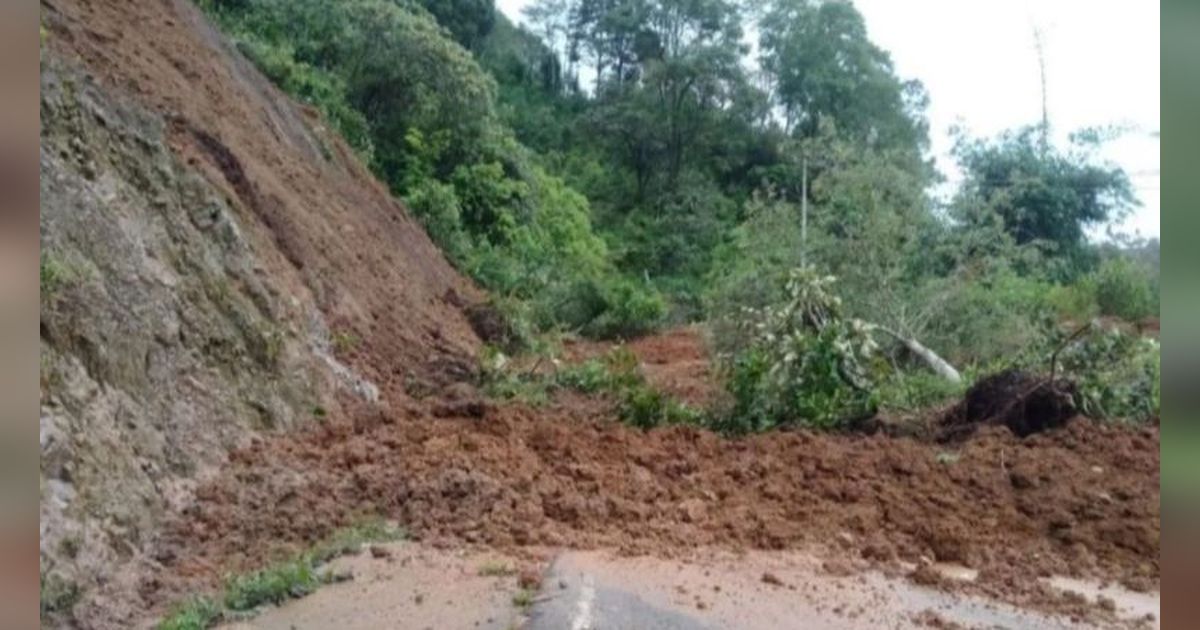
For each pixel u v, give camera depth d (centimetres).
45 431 451
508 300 1466
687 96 3484
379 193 1583
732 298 1273
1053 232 2297
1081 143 2381
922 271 1359
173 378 593
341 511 554
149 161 692
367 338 948
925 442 835
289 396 706
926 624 439
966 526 619
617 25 3981
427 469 618
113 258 584
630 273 2888
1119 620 470
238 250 751
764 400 875
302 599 438
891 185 1411
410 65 1870
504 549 504
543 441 733
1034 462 737
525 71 3878
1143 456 757
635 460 714
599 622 393
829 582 491
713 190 3269
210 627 406
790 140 3144
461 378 973
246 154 1018
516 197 2102
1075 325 1416
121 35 943
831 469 719
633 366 1040
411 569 471
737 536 564
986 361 1188
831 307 963
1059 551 585
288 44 1705
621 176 3438
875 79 3578
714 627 405
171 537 499
